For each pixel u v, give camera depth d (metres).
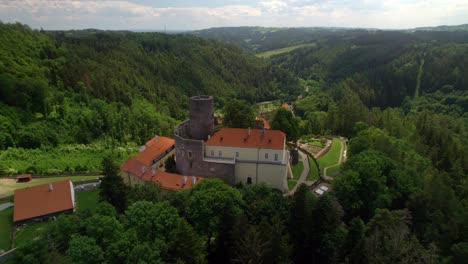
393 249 46.31
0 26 169.75
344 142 123.38
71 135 129.50
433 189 66.19
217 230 51.50
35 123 124.19
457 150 115.38
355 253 46.56
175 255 42.19
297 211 54.59
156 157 86.81
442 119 172.00
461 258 47.31
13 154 103.88
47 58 168.62
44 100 131.00
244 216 50.06
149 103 189.50
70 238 43.56
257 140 77.50
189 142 78.19
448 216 62.12
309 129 139.25
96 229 42.12
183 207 55.66
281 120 95.62
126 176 81.19
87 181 83.62
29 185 83.94
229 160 77.75
